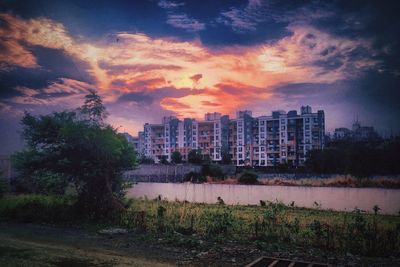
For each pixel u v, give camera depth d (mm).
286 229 15109
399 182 34000
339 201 26125
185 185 32312
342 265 10414
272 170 56625
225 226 14875
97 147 19688
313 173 50250
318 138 72750
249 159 83438
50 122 20312
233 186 30438
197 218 17672
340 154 50812
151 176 42438
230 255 11594
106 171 20047
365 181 35562
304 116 73812
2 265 10164
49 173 20469
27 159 20094
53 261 10805
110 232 15406
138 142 94500
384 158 45156
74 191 24047
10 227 17000
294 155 77188
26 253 11742
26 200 21781
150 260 10992
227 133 86562
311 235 14070
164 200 31359
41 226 17312
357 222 13391
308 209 25812
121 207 19578
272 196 28891
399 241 12328
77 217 18984
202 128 88750
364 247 12242
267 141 81375
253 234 14367
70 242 13625
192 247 12672
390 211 24266
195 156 71000
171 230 15469
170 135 90688
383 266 10328
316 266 10188
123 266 10320
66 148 19891
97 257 11312
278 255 11539
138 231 15711
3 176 27656
